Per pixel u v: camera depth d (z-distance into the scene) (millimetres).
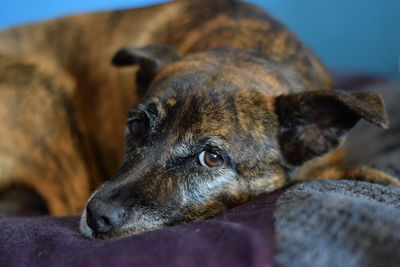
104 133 861
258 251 420
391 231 431
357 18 1490
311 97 588
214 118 586
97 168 879
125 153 645
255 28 771
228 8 824
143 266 431
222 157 586
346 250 427
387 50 1497
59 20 938
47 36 918
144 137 609
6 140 807
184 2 875
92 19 919
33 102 834
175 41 825
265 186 611
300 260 421
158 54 713
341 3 1484
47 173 818
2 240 502
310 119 610
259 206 509
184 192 579
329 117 609
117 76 853
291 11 1505
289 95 608
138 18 892
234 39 759
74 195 832
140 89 727
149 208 563
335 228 440
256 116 605
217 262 425
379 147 852
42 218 587
